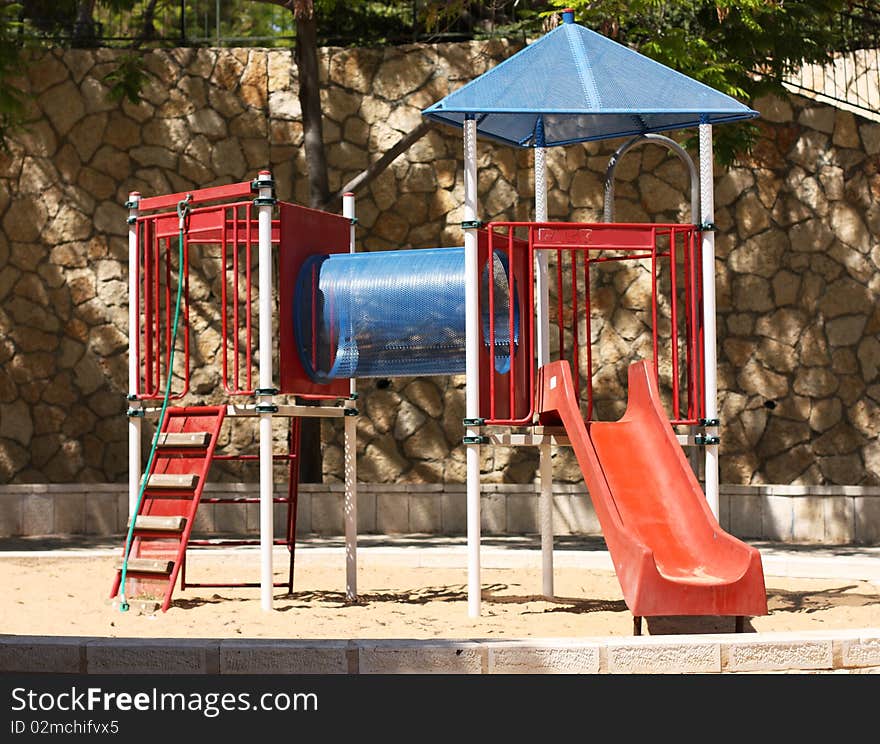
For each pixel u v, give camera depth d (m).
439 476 13.72
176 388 13.84
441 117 8.93
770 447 13.42
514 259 8.26
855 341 13.42
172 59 14.02
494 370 7.74
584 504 13.32
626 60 8.19
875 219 13.49
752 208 13.55
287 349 8.03
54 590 8.77
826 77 15.16
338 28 15.88
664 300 13.54
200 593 8.81
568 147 13.77
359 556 10.50
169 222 8.42
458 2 14.31
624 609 8.05
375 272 8.19
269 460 7.82
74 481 13.73
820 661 5.57
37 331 13.83
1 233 13.85
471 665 5.41
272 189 7.98
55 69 13.95
